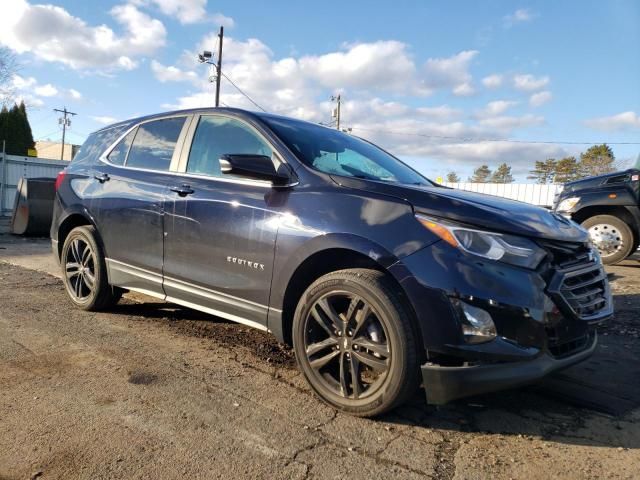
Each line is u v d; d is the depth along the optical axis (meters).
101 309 4.89
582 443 2.66
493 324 2.53
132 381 3.28
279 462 2.40
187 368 3.54
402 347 2.66
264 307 3.32
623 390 3.35
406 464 2.42
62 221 5.12
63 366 3.49
